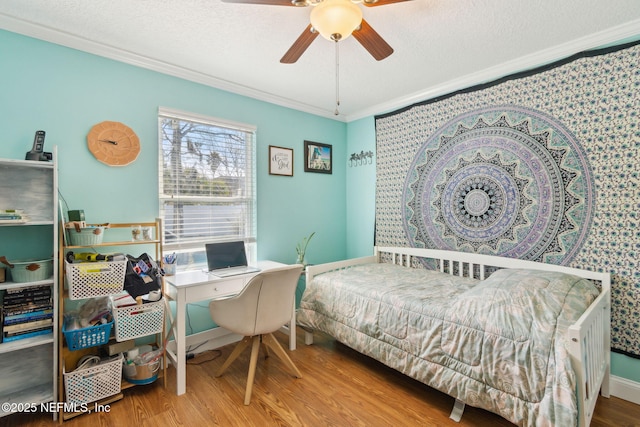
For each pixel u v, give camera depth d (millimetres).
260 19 1800
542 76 2195
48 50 1933
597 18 1784
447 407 1815
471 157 2578
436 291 2109
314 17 1387
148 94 2312
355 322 2189
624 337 1891
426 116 2893
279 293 2016
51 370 1882
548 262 2188
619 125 1896
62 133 1978
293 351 2549
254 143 2928
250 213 2928
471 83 2580
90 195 2076
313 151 3406
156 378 2002
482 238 2527
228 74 2543
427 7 1675
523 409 1390
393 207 3197
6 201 1790
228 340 2725
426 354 1774
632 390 1860
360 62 2328
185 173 2512
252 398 1896
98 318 1848
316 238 3447
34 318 1700
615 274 1919
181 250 2492
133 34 1959
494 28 1886
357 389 1998
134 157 2227
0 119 1789
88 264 1749
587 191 2021
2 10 1719
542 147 2203
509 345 1478
